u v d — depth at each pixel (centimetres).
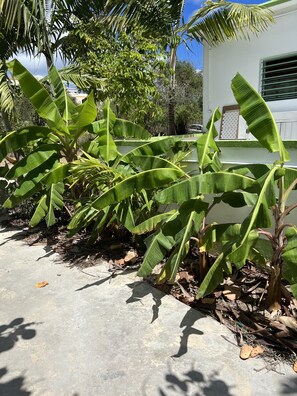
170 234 311
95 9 839
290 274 229
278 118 691
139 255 424
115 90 734
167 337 261
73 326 281
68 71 757
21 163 439
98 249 452
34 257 444
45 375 227
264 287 323
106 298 325
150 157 367
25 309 311
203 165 333
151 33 820
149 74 764
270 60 684
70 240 495
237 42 730
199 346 248
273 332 254
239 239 232
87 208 419
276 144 251
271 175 241
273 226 357
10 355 247
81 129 460
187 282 345
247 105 260
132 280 362
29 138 458
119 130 460
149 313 295
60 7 787
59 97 493
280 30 650
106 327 277
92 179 435
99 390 212
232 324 273
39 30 737
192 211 289
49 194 493
